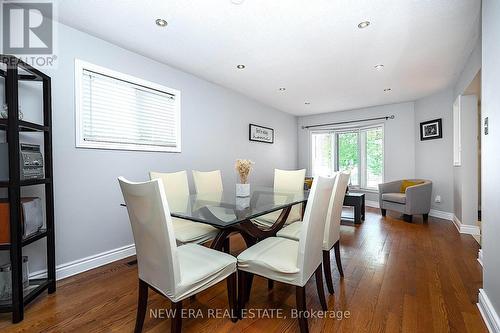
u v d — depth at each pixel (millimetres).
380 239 3029
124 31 2168
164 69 2881
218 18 1963
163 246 1128
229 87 3773
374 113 5043
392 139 4832
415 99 4469
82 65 2166
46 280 1799
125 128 2543
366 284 1914
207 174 2854
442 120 4008
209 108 3518
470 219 3264
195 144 3301
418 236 3145
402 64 2873
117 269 2215
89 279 2016
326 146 5871
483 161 1611
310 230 1332
